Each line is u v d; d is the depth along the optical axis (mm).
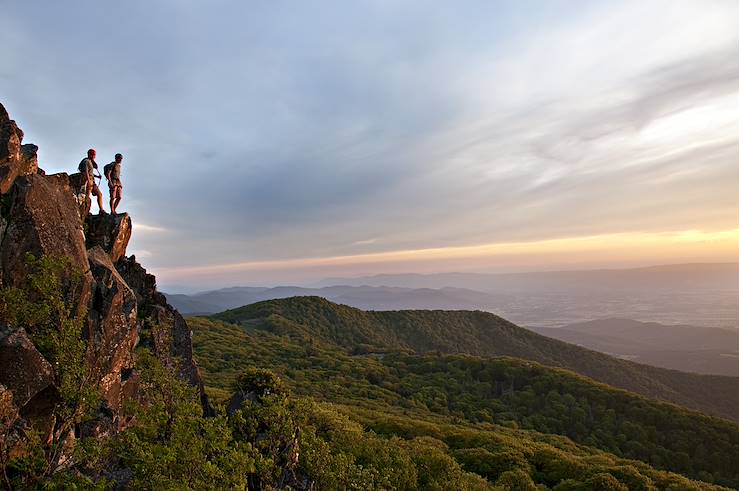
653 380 165625
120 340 15945
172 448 11969
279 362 106062
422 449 34719
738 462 67750
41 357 11586
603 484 33625
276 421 19000
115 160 23078
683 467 68938
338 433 32031
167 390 15984
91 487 10664
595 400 89500
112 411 14875
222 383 68000
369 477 20000
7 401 10484
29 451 10836
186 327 22828
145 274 22953
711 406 146625
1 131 14461
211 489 11617
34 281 12625
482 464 38156
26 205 13773
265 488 15562
